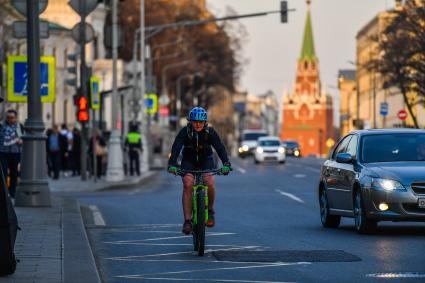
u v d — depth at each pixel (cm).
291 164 14550
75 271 2592
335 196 4044
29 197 4809
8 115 5525
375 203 3691
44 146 4841
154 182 9400
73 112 17375
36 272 2553
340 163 4062
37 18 4762
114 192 7475
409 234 3759
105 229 4072
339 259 2956
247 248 3312
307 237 3684
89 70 8406
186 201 3195
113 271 2773
